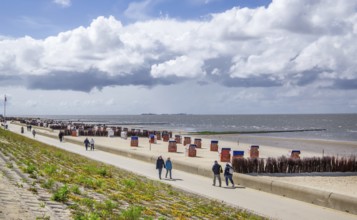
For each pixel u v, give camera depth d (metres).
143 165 33.47
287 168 30.22
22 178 14.08
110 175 21.02
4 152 25.86
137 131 83.00
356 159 34.69
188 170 29.94
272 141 76.62
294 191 20.59
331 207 18.58
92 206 11.12
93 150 47.44
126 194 14.73
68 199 11.39
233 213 15.61
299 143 71.94
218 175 24.02
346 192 22.61
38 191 12.01
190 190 21.89
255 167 29.53
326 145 68.25
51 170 17.12
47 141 61.91
